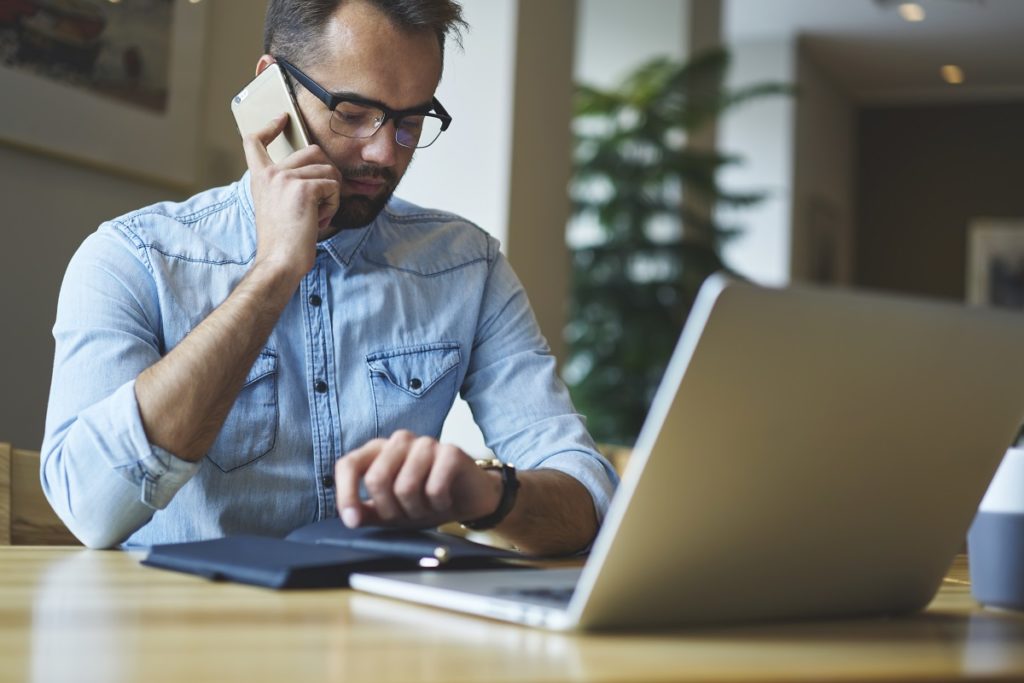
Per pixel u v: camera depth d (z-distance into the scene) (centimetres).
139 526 117
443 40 140
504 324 158
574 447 140
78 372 125
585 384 601
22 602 74
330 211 131
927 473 79
